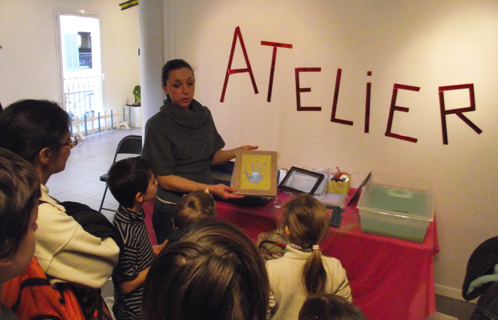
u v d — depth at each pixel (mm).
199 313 597
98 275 1098
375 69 2637
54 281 1012
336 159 2887
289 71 2879
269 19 2857
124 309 1611
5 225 644
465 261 2672
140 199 1604
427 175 2656
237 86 3074
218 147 2551
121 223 1562
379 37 2584
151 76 3342
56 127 1095
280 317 1627
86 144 6781
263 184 2338
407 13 2484
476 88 2426
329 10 2678
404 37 2523
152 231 2826
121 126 8117
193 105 2328
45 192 1061
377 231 2129
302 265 1587
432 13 2432
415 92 2568
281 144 3031
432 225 2271
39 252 988
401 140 2670
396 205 2297
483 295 1394
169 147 2219
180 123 2213
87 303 1118
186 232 734
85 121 7164
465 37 2391
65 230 1011
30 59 6184
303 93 2873
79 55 7094
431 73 2510
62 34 6727
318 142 2912
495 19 2309
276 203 2506
